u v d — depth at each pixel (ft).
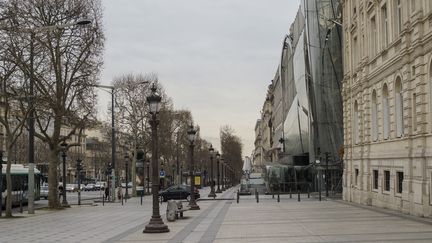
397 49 91.56
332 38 191.52
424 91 79.36
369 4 109.09
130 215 107.86
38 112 144.77
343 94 136.15
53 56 126.31
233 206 126.00
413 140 83.92
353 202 125.49
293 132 244.01
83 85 134.72
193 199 117.19
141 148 234.79
